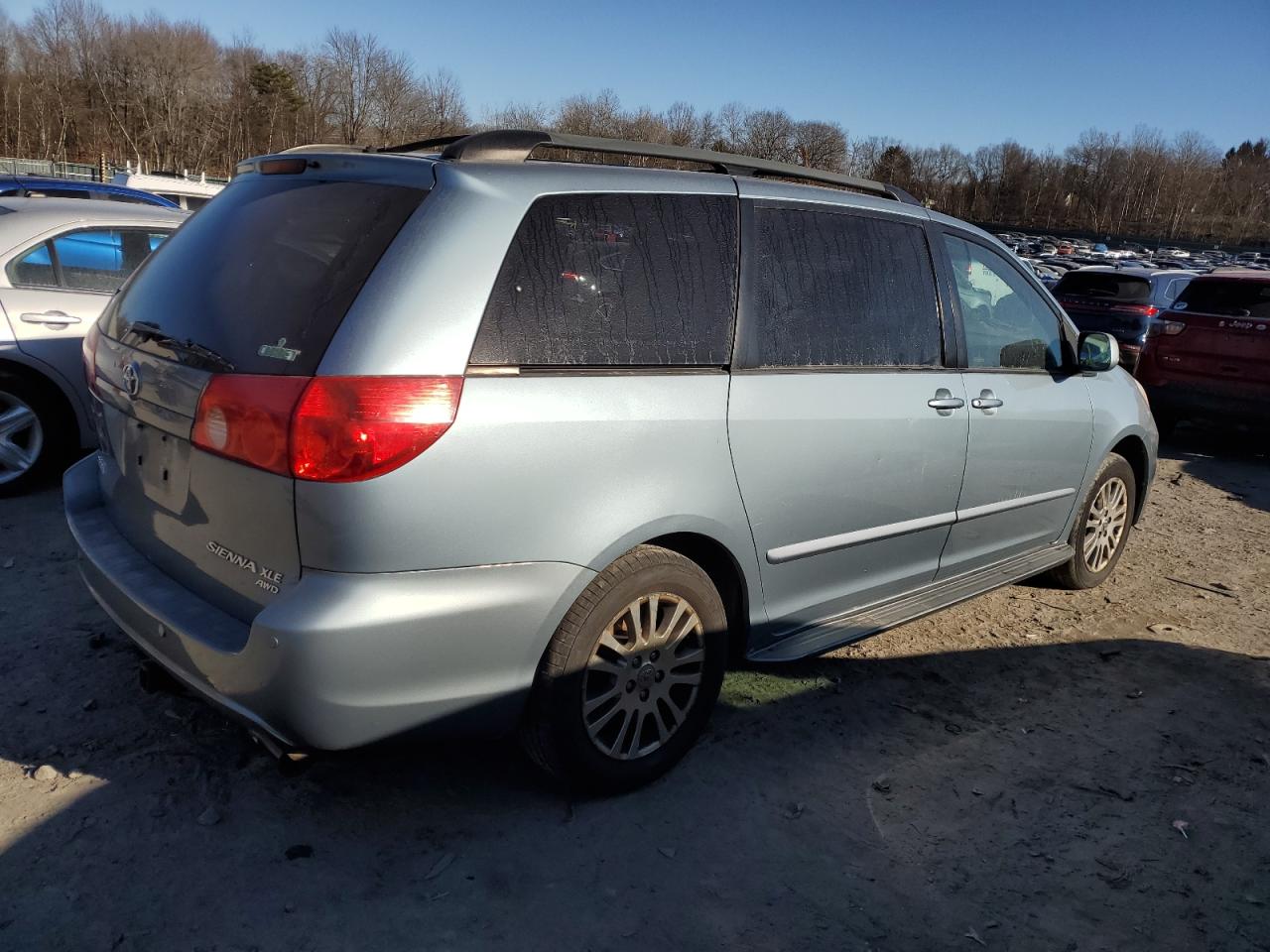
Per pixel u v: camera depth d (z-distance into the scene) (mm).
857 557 3676
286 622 2359
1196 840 3064
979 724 3715
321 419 2342
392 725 2525
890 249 3779
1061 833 3061
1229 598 5316
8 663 3572
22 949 2311
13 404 5281
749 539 3203
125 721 3262
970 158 103625
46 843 2664
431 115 73438
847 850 2900
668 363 2963
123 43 78125
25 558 4508
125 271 5719
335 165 2861
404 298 2463
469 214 2613
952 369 3963
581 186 2877
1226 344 9414
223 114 80750
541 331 2686
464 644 2561
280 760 2588
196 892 2535
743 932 2541
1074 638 4605
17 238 5293
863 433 3496
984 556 4387
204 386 2559
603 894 2635
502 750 3262
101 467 3275
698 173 3254
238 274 2762
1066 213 103312
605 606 2809
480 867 2701
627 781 3023
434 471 2436
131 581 2803
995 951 2545
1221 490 8078
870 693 3887
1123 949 2582
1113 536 5297
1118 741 3656
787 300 3340
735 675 3926
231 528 2555
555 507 2650
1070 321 4766
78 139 77750
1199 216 103000
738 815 3018
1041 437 4422
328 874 2635
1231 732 3771
